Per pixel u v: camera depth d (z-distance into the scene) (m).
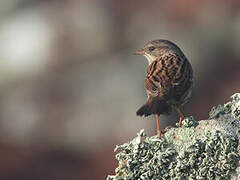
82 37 17.25
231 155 5.34
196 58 16.55
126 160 5.59
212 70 16.38
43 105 15.18
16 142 14.55
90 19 17.73
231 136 5.43
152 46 8.66
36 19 18.03
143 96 14.42
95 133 14.24
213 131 5.53
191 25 17.52
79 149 14.23
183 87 6.98
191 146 5.42
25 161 14.02
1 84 16.14
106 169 13.73
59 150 14.30
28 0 18.77
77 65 16.47
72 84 15.59
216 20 17.44
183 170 5.40
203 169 5.34
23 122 14.91
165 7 17.95
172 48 8.62
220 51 16.77
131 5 18.19
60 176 13.84
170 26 17.56
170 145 5.62
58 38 17.28
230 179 5.31
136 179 5.53
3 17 18.39
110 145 13.95
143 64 15.44
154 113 6.66
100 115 14.30
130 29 17.61
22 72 16.45
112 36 17.30
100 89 14.98
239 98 5.89
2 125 14.96
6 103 15.52
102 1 18.28
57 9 18.28
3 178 13.68
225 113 5.81
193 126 5.73
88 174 13.73
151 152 5.55
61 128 14.68
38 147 14.41
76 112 14.74
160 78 7.01
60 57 16.80
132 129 13.88
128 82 14.83
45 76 16.12
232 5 17.70
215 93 15.79
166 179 5.44
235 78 16.17
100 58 16.56
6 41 17.47
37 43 17.27
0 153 14.12
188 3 17.86
